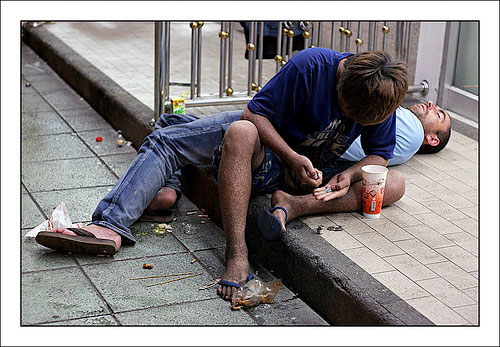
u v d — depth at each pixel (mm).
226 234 2902
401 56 4527
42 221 3369
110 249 3025
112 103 4711
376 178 3041
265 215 2883
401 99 2668
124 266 2996
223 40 4145
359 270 2664
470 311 2438
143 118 4270
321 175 2941
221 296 2787
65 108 5125
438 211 3207
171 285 2865
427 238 2947
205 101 4137
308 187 3205
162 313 2664
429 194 3391
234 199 2879
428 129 3799
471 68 4371
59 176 3896
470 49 4355
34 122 4785
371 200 3082
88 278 2887
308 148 3072
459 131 4246
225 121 3469
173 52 5801
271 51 5051
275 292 2824
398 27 4457
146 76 5250
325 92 2855
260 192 3252
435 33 4488
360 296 2510
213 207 3447
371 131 3082
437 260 2770
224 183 2895
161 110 4008
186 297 2783
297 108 2928
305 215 3121
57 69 5977
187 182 3723
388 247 2859
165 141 3387
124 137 4551
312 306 2775
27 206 3518
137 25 6973
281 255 2969
